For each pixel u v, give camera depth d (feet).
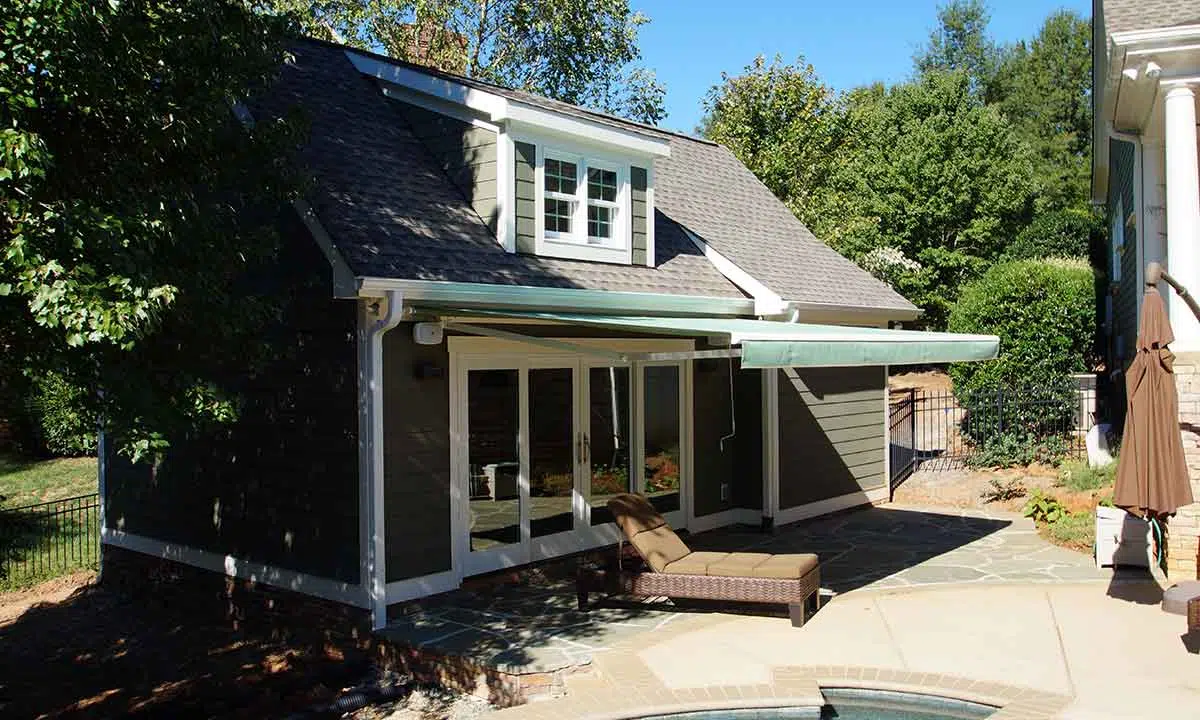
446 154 57.77
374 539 44.88
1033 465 83.92
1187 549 51.34
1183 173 51.42
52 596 62.39
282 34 41.60
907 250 162.50
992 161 159.12
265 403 50.57
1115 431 82.53
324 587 47.24
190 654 49.21
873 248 157.28
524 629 44.21
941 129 163.32
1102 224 146.51
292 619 49.11
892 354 47.34
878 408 82.07
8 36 29.91
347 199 49.08
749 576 44.11
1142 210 65.16
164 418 34.81
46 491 89.45
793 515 71.56
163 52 35.14
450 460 49.49
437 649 41.22
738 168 94.79
